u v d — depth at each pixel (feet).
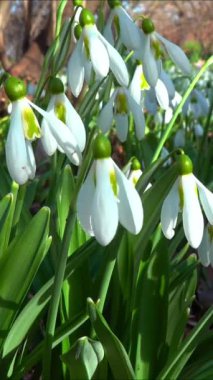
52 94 0.85
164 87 1.09
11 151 0.74
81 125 0.85
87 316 0.84
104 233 0.69
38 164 1.79
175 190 0.77
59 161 1.07
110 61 0.90
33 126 0.75
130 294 0.90
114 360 0.80
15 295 0.82
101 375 0.85
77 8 1.01
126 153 1.57
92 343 0.78
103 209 0.69
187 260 0.99
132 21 1.03
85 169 0.72
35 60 2.73
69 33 1.02
